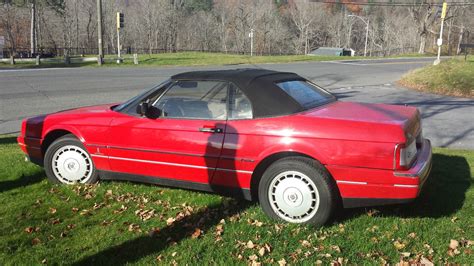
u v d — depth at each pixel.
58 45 71.06
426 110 12.17
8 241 3.83
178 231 4.02
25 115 11.70
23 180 5.54
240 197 4.50
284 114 4.22
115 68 28.12
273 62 33.72
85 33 75.44
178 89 4.72
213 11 89.12
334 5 96.06
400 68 28.83
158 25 80.62
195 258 3.49
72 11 72.62
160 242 3.80
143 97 4.91
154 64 31.11
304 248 3.65
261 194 4.25
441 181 5.25
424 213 4.31
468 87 16.50
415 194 3.82
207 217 4.32
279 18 88.19
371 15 91.19
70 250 3.68
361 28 89.31
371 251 3.57
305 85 4.93
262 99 4.31
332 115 4.18
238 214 4.38
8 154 6.95
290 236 3.88
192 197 4.87
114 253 3.63
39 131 5.46
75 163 5.29
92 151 5.12
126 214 4.43
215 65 30.77
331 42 89.75
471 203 4.54
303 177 4.07
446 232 3.88
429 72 19.73
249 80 4.44
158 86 4.88
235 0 87.75
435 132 9.12
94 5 75.31
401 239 3.76
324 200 4.00
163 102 4.77
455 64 20.78
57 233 4.00
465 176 5.43
